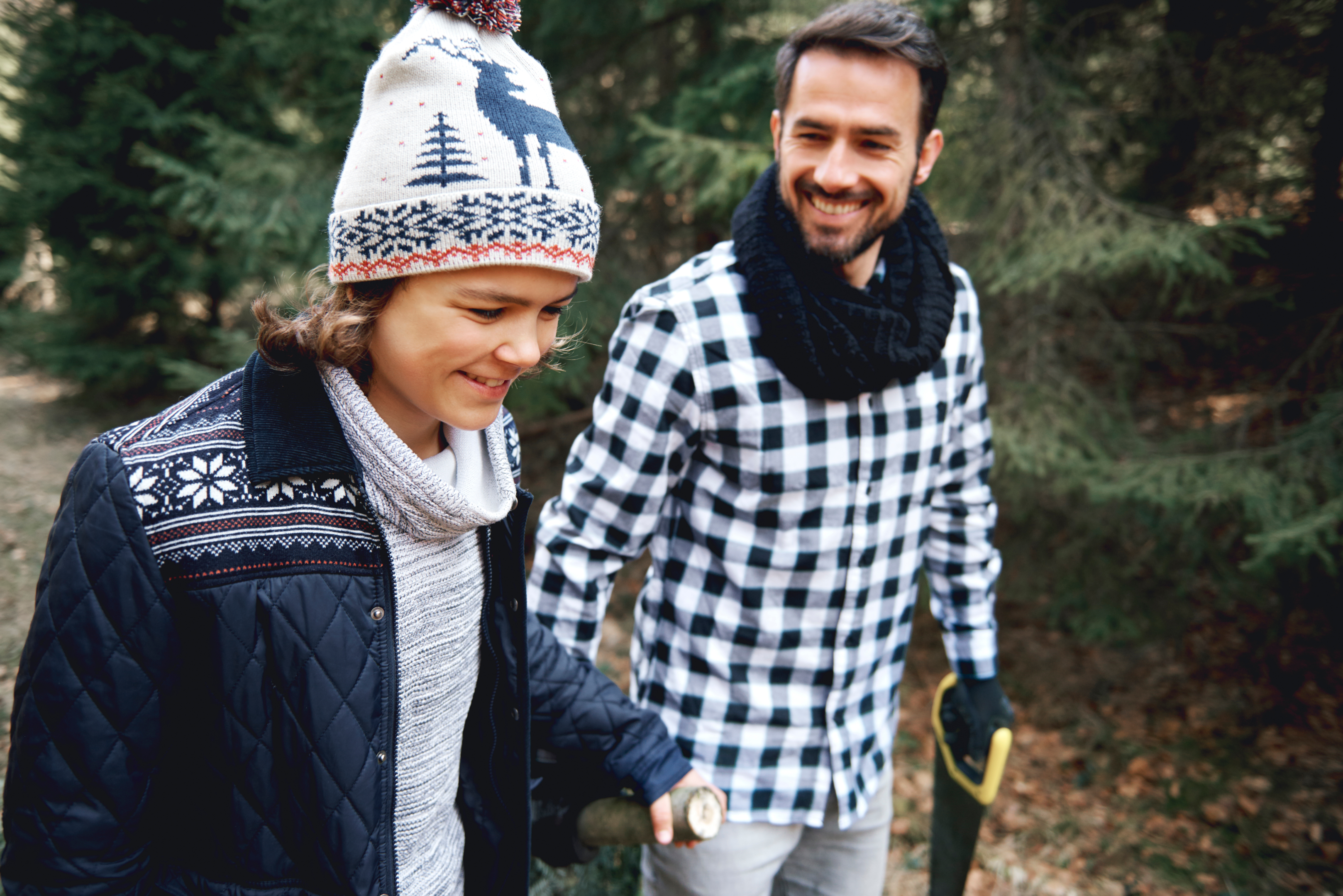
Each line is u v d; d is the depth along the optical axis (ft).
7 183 23.22
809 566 4.11
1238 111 11.47
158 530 2.25
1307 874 9.30
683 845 3.65
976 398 4.79
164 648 2.27
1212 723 11.89
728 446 4.01
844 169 3.73
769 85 11.66
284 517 2.39
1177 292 12.09
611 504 4.08
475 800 3.30
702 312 3.89
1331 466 9.39
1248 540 8.80
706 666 4.25
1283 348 11.44
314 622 2.42
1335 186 11.40
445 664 2.84
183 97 21.62
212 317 24.38
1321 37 11.02
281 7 13.14
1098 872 9.40
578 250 2.34
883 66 3.67
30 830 2.23
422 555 2.66
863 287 4.25
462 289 2.24
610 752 3.65
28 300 27.66
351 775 2.52
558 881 6.48
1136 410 11.96
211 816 2.49
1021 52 11.25
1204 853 9.68
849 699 4.36
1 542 15.31
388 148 2.21
